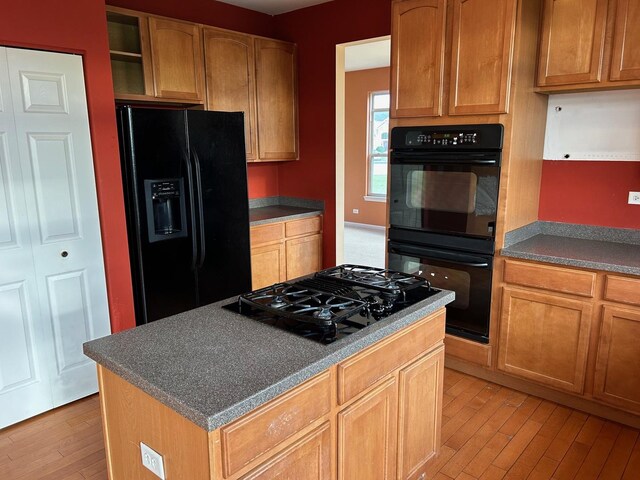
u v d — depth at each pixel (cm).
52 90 246
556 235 311
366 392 154
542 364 268
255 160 404
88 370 281
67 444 240
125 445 142
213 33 357
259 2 400
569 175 301
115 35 331
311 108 430
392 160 309
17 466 223
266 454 122
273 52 405
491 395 282
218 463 111
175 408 112
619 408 247
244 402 112
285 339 147
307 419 132
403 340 168
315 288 186
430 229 298
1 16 224
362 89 809
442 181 287
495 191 268
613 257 250
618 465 220
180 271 312
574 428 249
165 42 328
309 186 447
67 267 263
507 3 250
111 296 283
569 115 296
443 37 276
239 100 383
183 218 309
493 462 223
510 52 253
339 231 440
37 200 248
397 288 186
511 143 262
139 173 283
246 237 349
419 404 183
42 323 258
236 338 148
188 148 303
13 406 253
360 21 384
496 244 274
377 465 165
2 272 240
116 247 280
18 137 238
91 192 268
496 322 283
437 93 283
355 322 159
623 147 280
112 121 269
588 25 248
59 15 242
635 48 235
